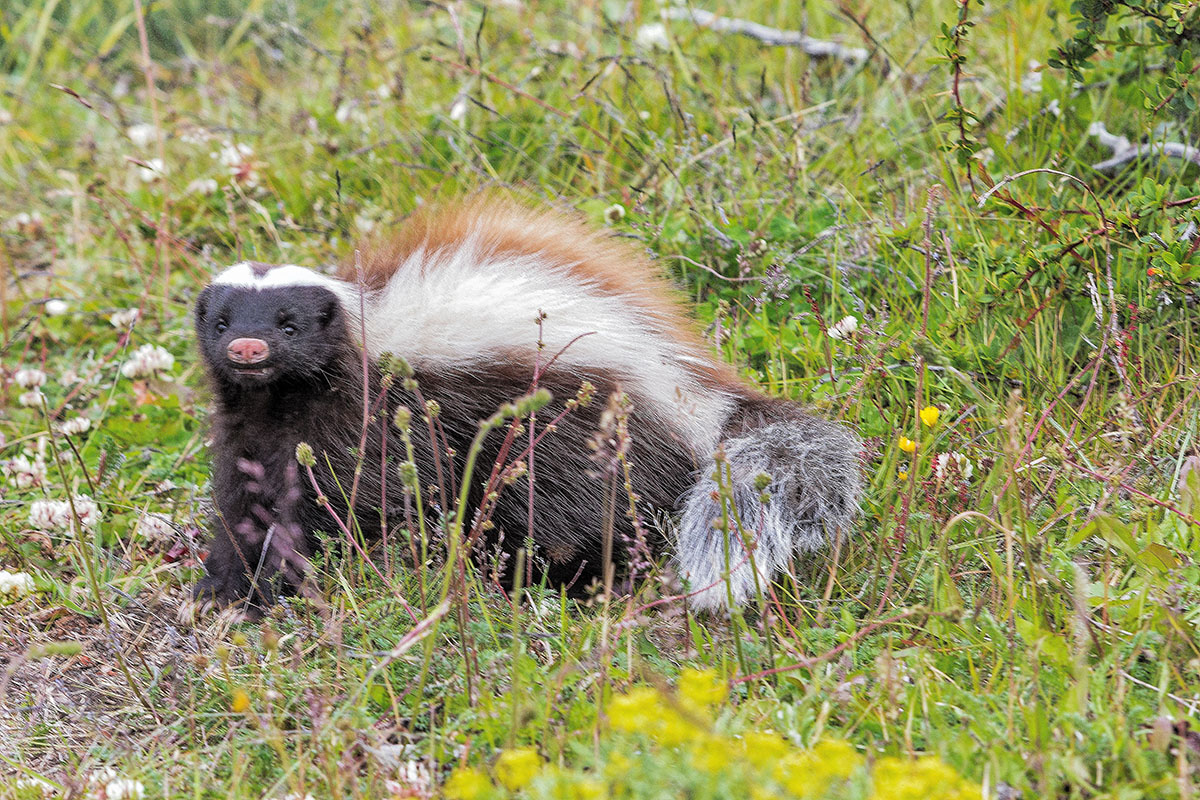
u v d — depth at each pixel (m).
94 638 7.77
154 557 8.80
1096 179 10.38
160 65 16.33
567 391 8.27
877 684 6.38
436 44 14.17
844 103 12.75
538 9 14.97
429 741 6.34
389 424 8.33
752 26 13.59
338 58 14.46
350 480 8.37
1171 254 8.72
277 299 8.25
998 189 9.29
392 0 15.72
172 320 11.51
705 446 8.52
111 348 11.23
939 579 7.07
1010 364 9.05
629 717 5.08
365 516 8.46
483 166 12.30
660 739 5.11
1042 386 8.84
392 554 7.91
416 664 6.88
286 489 8.40
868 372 8.80
